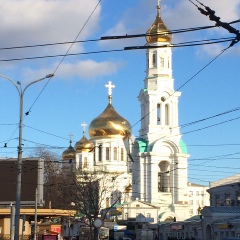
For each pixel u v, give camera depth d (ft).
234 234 227.81
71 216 243.19
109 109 444.96
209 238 256.93
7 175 175.11
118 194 367.66
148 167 354.33
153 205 350.02
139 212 351.25
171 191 355.15
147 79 362.94
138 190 358.64
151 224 328.08
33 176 173.99
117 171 422.82
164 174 361.10
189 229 281.95
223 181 318.86
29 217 220.23
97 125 437.58
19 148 128.16
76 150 437.58
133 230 326.24
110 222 323.78
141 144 358.23
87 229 266.77
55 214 205.46
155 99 358.43
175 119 359.66
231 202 281.74
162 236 319.88
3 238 191.83
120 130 435.12
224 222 237.45
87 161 432.25
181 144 357.00
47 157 363.76
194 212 524.93
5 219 196.75
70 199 281.13
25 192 172.86
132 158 364.38
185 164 356.59
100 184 355.56
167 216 347.97
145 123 362.33
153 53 362.94
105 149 434.30
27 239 204.44
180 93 361.51
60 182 324.19
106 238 284.61
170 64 364.17
